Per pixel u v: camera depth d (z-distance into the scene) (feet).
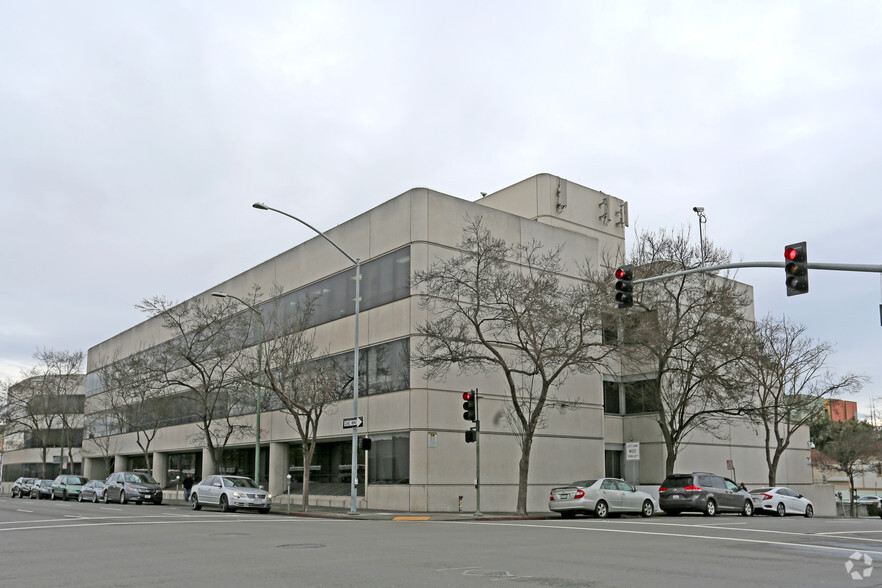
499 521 86.38
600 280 110.93
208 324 143.64
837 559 43.98
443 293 104.06
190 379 159.02
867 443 194.39
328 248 128.36
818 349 143.13
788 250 61.21
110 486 144.25
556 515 99.40
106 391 196.24
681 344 117.60
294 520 81.87
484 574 36.58
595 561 42.06
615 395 139.44
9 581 35.68
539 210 136.87
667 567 39.68
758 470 153.48
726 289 116.78
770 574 37.40
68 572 38.68
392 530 65.57
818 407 148.97
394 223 113.19
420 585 33.12
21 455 285.02
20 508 113.60
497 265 101.30
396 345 109.50
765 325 141.38
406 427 104.83
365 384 114.62
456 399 108.06
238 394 143.02
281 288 136.36
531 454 115.03
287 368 110.63
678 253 116.57
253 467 153.79
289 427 131.13
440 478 104.06
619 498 92.73
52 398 227.61
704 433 141.90
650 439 135.23
